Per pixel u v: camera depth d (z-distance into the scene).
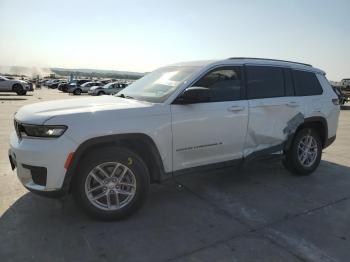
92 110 3.88
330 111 6.04
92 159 3.81
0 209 4.22
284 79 5.51
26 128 3.74
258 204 4.60
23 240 3.52
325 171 6.23
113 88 37.81
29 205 4.35
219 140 4.67
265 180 5.60
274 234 3.78
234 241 3.61
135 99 4.62
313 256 3.37
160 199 4.70
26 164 3.70
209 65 4.73
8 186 4.99
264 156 5.26
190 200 4.68
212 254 3.35
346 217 4.27
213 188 5.17
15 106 18.34
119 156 3.91
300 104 5.57
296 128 5.54
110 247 3.43
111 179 3.96
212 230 3.84
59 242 3.50
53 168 3.63
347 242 3.65
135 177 4.01
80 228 3.80
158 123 4.13
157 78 5.04
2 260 3.17
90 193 3.89
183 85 4.43
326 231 3.88
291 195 4.96
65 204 4.39
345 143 9.12
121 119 3.92
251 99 5.00
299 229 3.92
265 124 5.14
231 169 6.12
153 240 3.59
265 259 3.29
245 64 5.11
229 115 4.71
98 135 3.77
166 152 4.26
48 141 3.63
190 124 4.38
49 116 3.68
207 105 4.54
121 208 3.98
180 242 3.56
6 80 30.88
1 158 6.50
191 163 4.51
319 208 4.52
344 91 35.94
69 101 4.47
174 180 5.47
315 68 6.14
